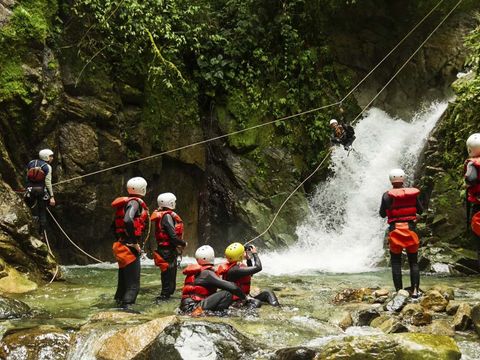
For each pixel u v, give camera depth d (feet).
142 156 43.04
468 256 35.94
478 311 18.97
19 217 29.94
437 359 15.20
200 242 47.03
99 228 40.16
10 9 35.96
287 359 16.12
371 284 30.32
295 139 51.55
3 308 20.89
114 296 24.80
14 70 35.22
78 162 38.37
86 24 40.32
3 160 33.76
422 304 22.20
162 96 44.73
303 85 53.42
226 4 51.98
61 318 20.77
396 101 58.95
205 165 47.55
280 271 37.11
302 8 55.21
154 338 16.87
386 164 50.55
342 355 15.57
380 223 46.75
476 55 38.91
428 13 60.08
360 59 58.65
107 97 40.65
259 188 48.16
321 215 49.98
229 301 21.27
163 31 44.09
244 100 49.93
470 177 22.02
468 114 39.40
